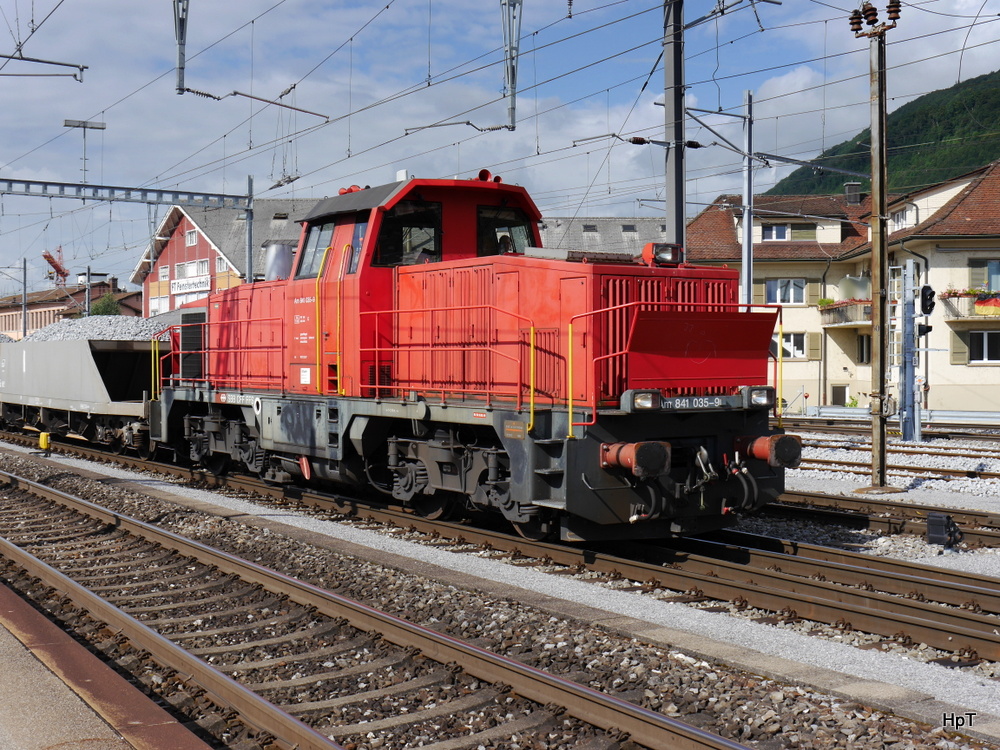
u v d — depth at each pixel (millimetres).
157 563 8609
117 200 27047
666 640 5840
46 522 10938
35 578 7973
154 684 5391
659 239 51406
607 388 7941
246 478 13938
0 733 4152
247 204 29359
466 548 8930
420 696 5113
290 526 10055
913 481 13789
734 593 7055
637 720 4457
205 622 6676
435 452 9516
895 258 36625
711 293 8688
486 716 4797
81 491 13266
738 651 5629
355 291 10047
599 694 4688
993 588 7242
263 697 5082
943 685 5219
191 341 14797
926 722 4574
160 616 6891
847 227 39875
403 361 10016
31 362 21531
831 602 6504
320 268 10828
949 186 36531
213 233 50375
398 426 10383
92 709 4457
